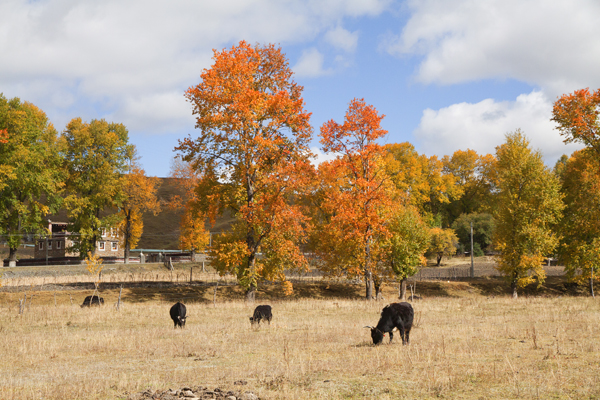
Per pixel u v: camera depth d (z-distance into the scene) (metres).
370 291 42.28
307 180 38.97
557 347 12.93
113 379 11.63
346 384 10.10
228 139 37.81
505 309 28.28
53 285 44.53
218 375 11.70
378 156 41.56
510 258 46.62
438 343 15.18
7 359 15.20
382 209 42.25
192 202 42.41
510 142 50.00
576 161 56.66
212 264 42.00
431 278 60.41
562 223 50.78
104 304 36.09
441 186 87.25
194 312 30.55
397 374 10.83
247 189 40.50
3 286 43.03
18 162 51.16
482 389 9.27
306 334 18.83
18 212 55.59
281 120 38.47
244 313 29.69
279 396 9.25
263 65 42.94
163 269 63.78
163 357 15.03
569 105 45.84
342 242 42.12
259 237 40.97
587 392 8.77
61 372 13.05
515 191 47.94
